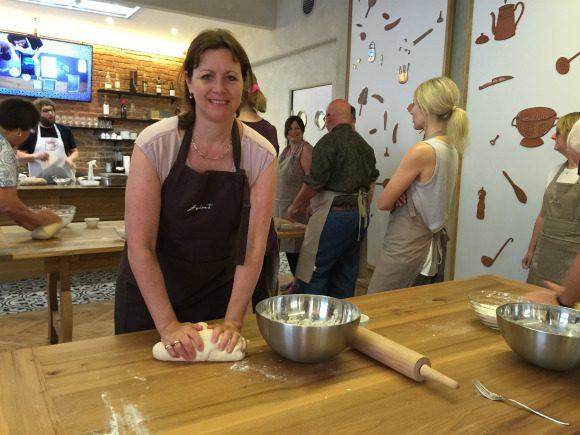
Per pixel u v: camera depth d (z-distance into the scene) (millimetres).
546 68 2945
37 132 4742
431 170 2199
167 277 1420
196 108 1169
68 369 1006
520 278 3168
